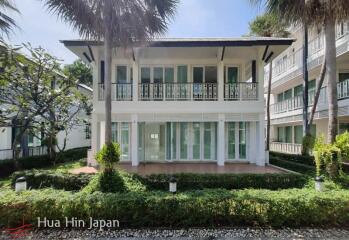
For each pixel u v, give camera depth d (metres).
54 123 11.84
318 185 5.91
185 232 4.78
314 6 6.86
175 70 13.41
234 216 5.03
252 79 12.37
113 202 5.04
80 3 6.77
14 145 11.01
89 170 10.30
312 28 7.63
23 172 8.01
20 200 4.99
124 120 11.89
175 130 13.40
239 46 10.93
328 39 7.40
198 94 12.38
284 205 4.97
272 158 12.99
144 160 13.20
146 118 11.90
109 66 7.47
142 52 11.82
